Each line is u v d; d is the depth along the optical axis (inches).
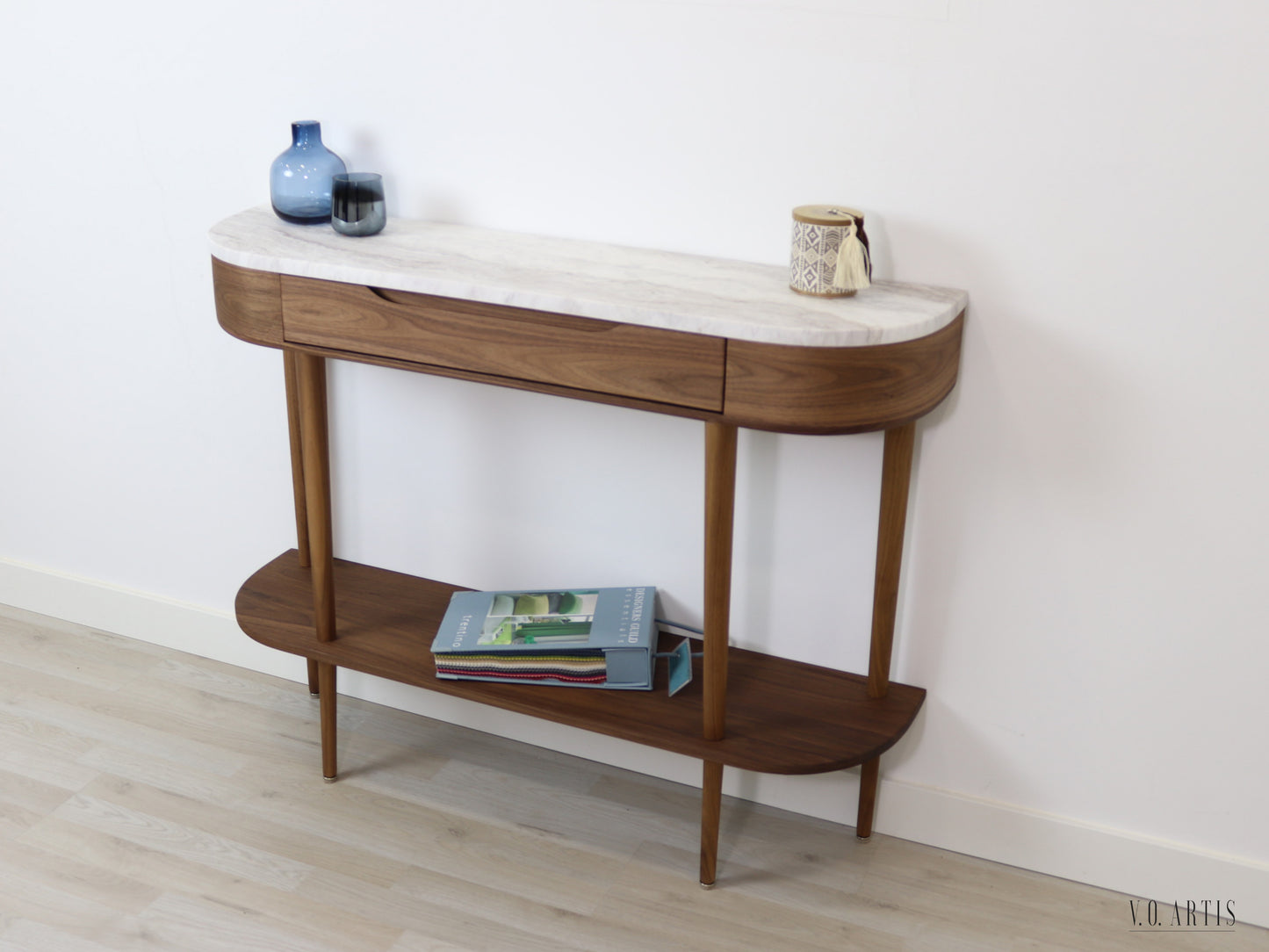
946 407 70.3
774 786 83.5
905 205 67.1
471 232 76.7
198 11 80.4
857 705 74.7
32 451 101.1
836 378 59.1
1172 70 59.8
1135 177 62.2
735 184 70.5
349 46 77.2
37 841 78.7
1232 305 62.6
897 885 77.0
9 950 70.0
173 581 100.3
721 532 65.0
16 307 96.0
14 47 86.7
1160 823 74.4
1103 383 66.6
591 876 77.4
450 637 77.2
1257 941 72.7
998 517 71.5
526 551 85.4
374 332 68.6
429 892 75.5
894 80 65.0
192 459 94.9
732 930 73.1
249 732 91.1
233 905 74.0
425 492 87.0
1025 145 63.6
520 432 81.9
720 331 59.7
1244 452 65.0
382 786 85.1
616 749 87.7
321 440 74.5
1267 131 59.1
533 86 73.4
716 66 68.5
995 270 66.5
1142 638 70.8
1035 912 75.0
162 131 85.0
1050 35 61.3
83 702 93.8
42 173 90.0
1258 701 69.5
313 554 78.0
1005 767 77.2
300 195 75.2
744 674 78.0
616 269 69.0
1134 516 68.5
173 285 89.4
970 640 74.9
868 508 73.9
